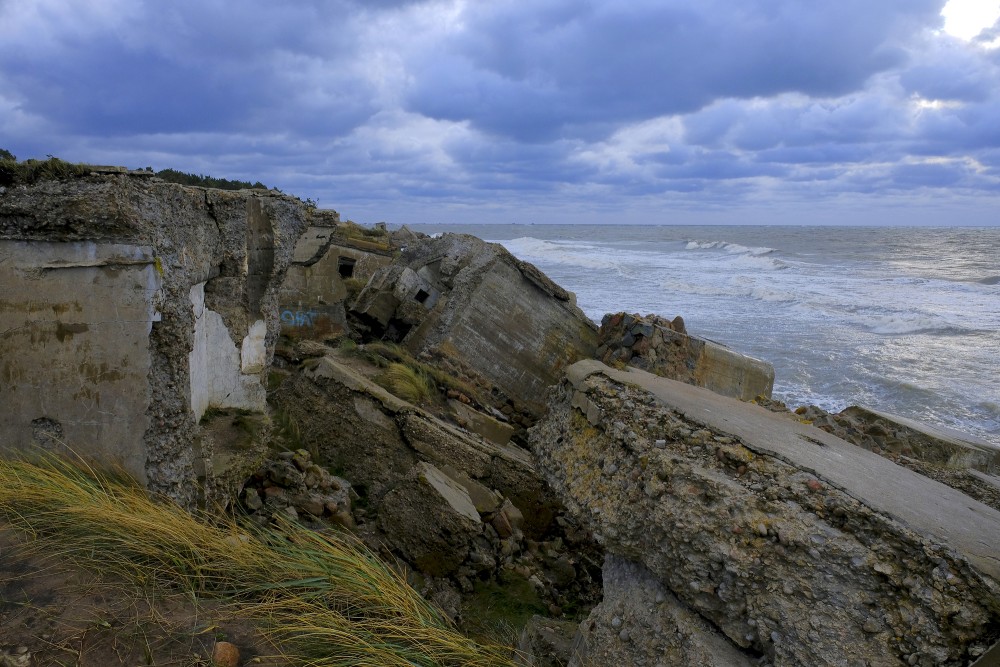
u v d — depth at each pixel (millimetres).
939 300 34375
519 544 7141
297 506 5988
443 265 12594
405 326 12969
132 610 3264
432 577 6160
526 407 11648
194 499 4656
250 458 5539
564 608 6242
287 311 12328
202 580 3621
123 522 3756
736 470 4078
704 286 37438
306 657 3211
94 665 2842
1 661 2740
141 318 4145
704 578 3674
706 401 5926
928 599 3033
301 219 6641
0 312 4129
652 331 11359
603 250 78938
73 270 4094
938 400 16969
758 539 3541
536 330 12008
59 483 3998
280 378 8867
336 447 7551
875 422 8016
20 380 4195
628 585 4301
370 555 4711
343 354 9562
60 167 4242
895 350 22375
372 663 3270
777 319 28203
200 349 5574
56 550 3594
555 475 5750
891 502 3680
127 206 4039
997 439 14500
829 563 3316
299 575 3867
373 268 17234
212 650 3064
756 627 3410
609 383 5812
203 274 5262
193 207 5074
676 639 3709
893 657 3021
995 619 2896
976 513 4082
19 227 4039
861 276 47312
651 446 4559
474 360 11531
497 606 6070
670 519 3912
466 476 7309
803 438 5160
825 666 3111
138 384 4195
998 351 22359
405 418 7422
